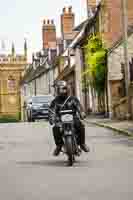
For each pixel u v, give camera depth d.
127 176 11.38
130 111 30.92
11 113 104.56
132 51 36.97
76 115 14.05
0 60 105.50
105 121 34.97
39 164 14.10
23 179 11.41
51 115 14.24
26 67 105.69
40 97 48.94
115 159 14.70
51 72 76.88
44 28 80.19
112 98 39.19
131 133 23.11
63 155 16.41
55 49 78.69
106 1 44.00
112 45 40.72
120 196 9.09
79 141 14.20
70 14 68.00
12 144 21.03
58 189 9.98
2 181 11.20
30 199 9.02
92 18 49.50
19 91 105.25
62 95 14.21
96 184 10.43
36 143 21.23
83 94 56.53
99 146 18.91
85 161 14.41
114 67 39.41
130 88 31.86
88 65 43.69
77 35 60.78
